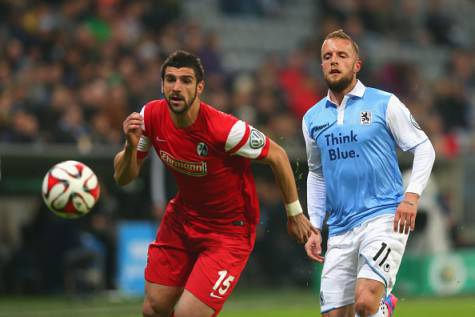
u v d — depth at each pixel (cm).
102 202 5475
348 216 2583
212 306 2484
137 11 7269
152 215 5641
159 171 5481
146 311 2606
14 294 5547
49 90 5966
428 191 5778
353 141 2573
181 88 2362
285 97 6944
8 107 5525
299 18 9319
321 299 2623
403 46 9400
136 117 2434
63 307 4903
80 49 6425
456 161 6506
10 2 6538
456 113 7912
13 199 5872
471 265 5962
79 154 5384
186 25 7481
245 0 9038
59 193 2591
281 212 6122
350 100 2605
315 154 2691
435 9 9819
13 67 6119
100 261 5378
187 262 2575
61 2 7062
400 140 2555
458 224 6444
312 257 2639
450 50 9731
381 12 9231
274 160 2464
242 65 8569
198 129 2427
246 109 6400
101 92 5944
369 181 2567
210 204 2509
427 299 5453
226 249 2516
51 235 5484
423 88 8175
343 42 2592
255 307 4928
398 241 2514
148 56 6725
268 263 6112
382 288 2483
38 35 6375
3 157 5244
